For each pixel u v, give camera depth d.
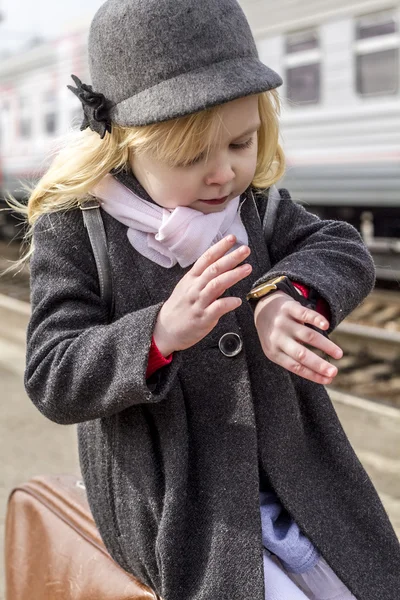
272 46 8.19
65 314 1.22
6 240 12.97
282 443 1.25
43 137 10.84
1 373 4.64
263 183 1.35
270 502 1.28
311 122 7.90
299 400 1.33
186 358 1.24
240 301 1.06
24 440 3.64
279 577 1.20
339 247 1.29
